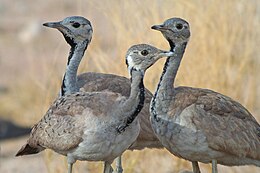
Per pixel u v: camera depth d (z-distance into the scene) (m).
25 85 24.33
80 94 13.04
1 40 31.61
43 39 31.12
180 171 15.59
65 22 14.34
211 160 13.34
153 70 16.44
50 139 12.94
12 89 24.81
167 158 16.78
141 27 17.02
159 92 13.36
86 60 16.70
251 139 13.41
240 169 17.20
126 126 12.59
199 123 13.11
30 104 22.84
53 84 16.70
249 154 13.39
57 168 16.14
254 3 18.36
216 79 17.23
